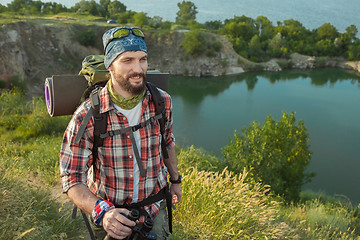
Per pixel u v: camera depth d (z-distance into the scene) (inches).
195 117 1968.5
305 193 698.2
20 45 2137.1
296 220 216.8
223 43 3339.1
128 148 59.0
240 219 140.2
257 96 2524.6
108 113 56.9
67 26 2704.2
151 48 3191.4
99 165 61.2
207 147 1569.9
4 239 103.9
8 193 125.6
